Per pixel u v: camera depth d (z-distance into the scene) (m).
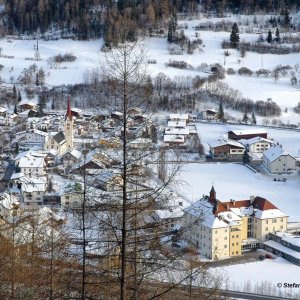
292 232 142.50
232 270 121.31
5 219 74.12
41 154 191.00
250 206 142.50
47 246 63.69
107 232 47.62
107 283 43.53
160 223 44.00
